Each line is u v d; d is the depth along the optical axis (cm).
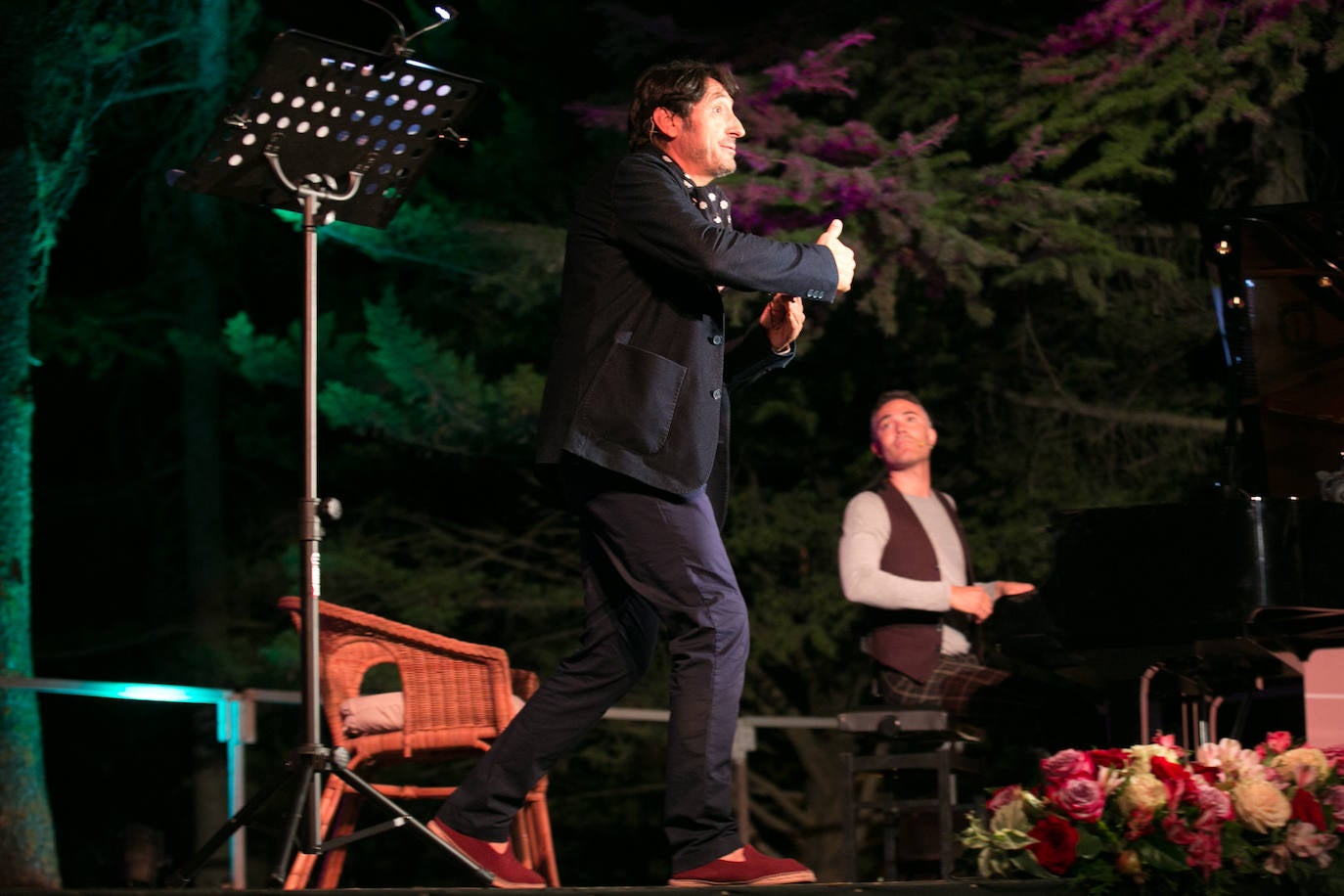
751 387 1387
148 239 1553
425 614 1377
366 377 1255
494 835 450
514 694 617
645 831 1578
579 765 1525
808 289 438
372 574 1387
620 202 445
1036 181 1067
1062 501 1332
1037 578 1335
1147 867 445
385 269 1453
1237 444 666
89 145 1227
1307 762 470
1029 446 1357
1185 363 1324
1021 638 596
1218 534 535
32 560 1759
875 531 675
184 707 1655
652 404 437
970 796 714
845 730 623
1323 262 637
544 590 1458
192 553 1580
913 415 691
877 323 1127
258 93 431
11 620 930
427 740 571
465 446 1296
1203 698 663
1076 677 648
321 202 474
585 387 441
